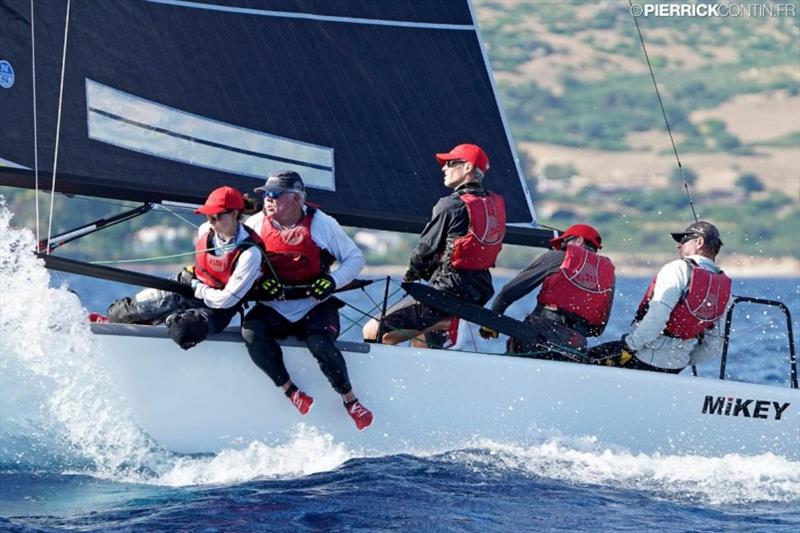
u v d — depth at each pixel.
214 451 17.67
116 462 17.34
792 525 15.88
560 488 17.09
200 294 17.38
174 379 17.52
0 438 17.08
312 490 16.39
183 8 20.11
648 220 190.12
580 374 18.75
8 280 17.00
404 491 16.41
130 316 18.03
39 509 15.37
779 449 19.28
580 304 19.22
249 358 17.84
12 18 18.86
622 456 18.75
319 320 17.84
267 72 20.72
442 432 18.42
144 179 19.80
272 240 17.44
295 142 20.81
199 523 14.79
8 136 18.80
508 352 19.53
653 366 19.53
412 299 19.72
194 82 20.19
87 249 125.88
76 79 19.33
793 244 179.25
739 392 19.17
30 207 123.25
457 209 18.75
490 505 16.03
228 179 20.44
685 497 17.14
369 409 18.22
